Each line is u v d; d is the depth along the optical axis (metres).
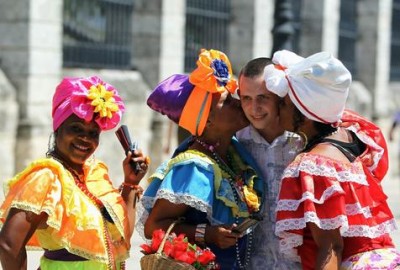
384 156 6.25
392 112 31.14
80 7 18.97
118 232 6.07
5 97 16.73
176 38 20.97
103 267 5.90
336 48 27.44
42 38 17.23
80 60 19.06
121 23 20.25
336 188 5.64
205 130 6.26
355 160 5.90
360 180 5.77
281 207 5.76
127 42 20.44
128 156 6.25
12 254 5.61
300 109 5.89
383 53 30.28
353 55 30.11
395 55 32.62
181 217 6.07
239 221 6.17
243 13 23.64
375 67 29.92
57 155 6.01
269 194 6.38
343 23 29.30
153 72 20.58
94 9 19.41
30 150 17.03
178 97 6.24
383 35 30.22
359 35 30.12
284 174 5.82
